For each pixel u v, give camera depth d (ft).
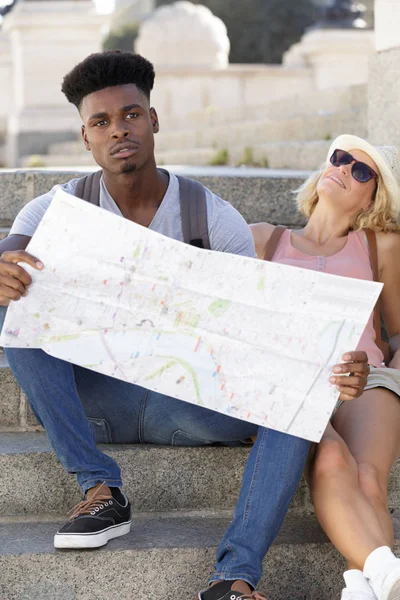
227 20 65.36
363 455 9.02
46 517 9.49
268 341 8.48
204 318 8.55
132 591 8.72
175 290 8.53
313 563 9.07
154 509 9.71
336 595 9.14
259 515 8.25
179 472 9.68
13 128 38.93
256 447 8.46
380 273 10.93
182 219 9.05
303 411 8.38
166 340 8.57
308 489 9.88
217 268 8.50
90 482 8.72
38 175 12.99
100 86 8.65
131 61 8.71
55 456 9.46
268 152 20.99
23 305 8.45
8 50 44.14
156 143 32.32
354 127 19.19
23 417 10.44
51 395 8.54
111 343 8.54
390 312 10.92
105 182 9.07
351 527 8.32
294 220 13.55
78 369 9.11
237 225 9.14
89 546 8.55
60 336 8.49
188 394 8.53
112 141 8.69
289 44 65.26
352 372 8.37
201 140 27.94
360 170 10.85
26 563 8.55
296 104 24.44
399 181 11.39
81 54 38.99
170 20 38.60
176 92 35.12
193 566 8.77
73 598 8.64
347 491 8.48
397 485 10.16
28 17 38.37
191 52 38.24
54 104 38.91
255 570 8.23
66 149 35.63
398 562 7.98
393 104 13.89
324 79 35.76
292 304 8.45
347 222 11.09
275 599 9.04
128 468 9.61
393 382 9.60
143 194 9.02
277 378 8.46
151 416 9.41
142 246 8.48
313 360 8.43
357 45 35.78
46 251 8.46
